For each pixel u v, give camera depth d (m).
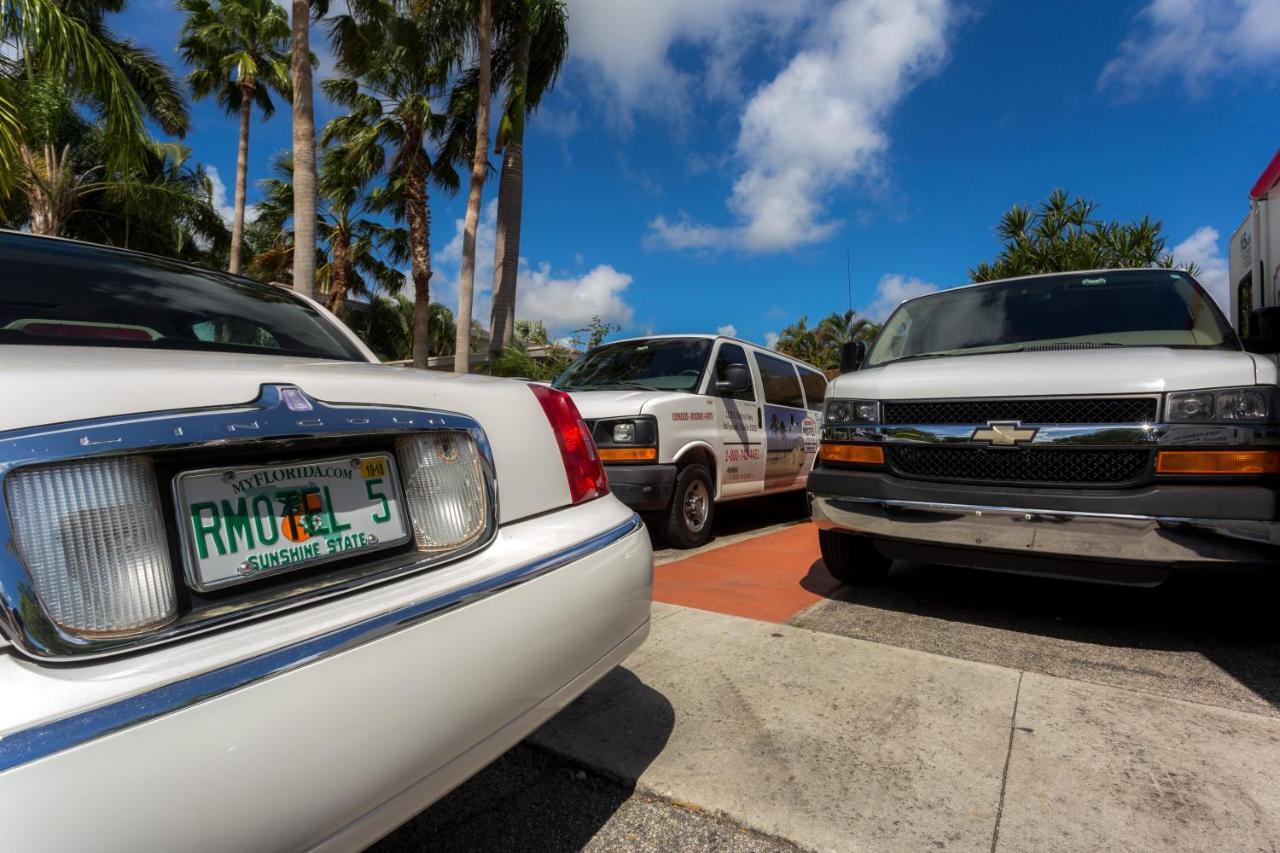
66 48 6.74
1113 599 3.67
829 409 3.75
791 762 2.12
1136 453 2.82
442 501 1.52
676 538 5.00
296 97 11.41
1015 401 3.07
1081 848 1.70
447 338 28.14
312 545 1.29
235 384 1.23
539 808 1.97
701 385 5.42
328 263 25.33
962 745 2.18
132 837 0.90
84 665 0.96
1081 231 16.00
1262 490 2.56
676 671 2.80
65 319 1.78
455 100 17.72
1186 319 3.51
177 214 19.30
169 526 1.11
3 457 0.95
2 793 0.82
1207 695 2.49
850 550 3.77
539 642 1.52
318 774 1.09
